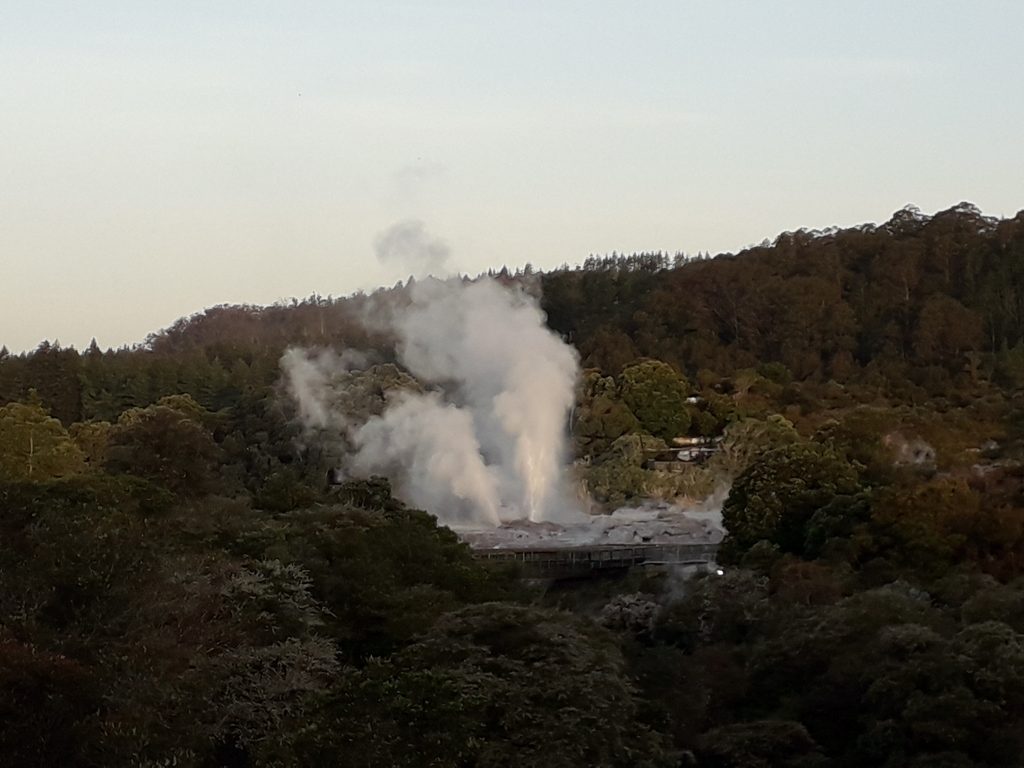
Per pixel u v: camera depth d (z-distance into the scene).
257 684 36.47
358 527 55.75
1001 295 167.12
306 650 38.69
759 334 169.38
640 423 131.88
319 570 49.47
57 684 28.30
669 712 44.38
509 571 67.88
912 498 66.19
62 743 27.89
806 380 154.25
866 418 95.12
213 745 34.09
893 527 65.56
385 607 48.78
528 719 35.25
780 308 169.50
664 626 61.34
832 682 47.69
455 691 32.09
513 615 42.22
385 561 54.00
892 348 160.12
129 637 32.50
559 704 36.41
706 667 52.34
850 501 71.44
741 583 62.25
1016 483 72.50
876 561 64.00
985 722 42.91
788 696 49.31
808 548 70.88
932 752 42.84
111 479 56.72
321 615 45.69
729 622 59.66
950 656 44.78
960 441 103.25
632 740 38.06
